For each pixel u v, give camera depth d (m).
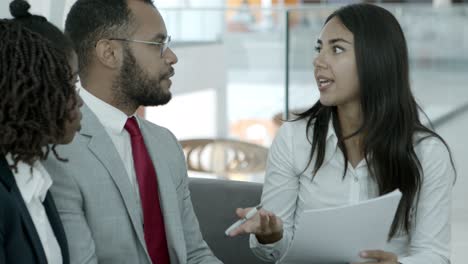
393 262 1.91
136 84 1.89
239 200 2.41
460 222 4.23
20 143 1.44
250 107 4.36
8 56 1.42
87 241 1.74
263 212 1.91
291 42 4.13
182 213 2.06
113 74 1.88
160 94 1.92
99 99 1.90
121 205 1.82
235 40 4.30
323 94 2.06
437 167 2.07
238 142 3.34
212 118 4.35
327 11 4.05
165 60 1.92
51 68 1.44
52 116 1.45
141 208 1.89
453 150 4.60
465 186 4.31
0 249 1.42
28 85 1.42
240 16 4.28
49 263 1.53
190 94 4.35
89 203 1.78
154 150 1.96
